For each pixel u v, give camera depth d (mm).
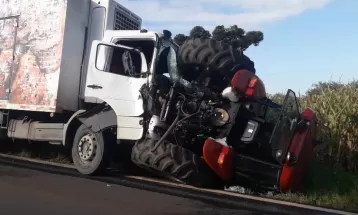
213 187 7047
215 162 6379
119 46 7465
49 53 8711
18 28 9438
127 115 7254
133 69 7402
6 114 9852
